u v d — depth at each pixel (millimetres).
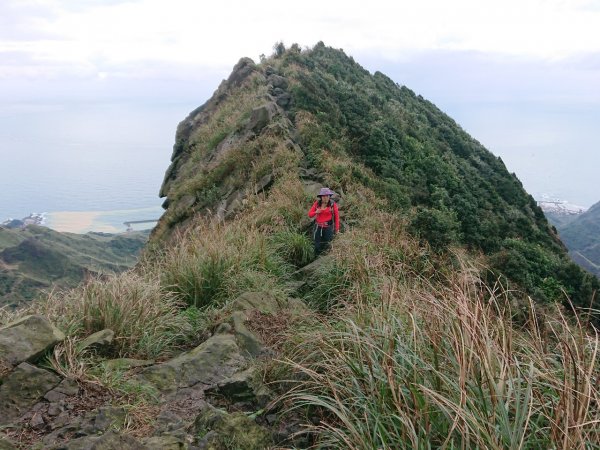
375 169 16750
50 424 3391
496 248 14625
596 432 2518
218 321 5578
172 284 6871
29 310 5215
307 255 9773
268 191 13273
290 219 11047
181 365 4414
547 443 2615
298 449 3164
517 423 2555
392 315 3955
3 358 3811
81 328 4934
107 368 4230
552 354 3375
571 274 13586
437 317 3557
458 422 2645
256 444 3295
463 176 21719
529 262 14070
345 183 13547
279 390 4113
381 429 2889
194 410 3846
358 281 6793
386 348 3512
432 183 18062
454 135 29016
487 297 4691
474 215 16234
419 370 3158
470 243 14250
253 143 16109
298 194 12047
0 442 3078
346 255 7797
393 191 14297
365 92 26078
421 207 14203
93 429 3350
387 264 7559
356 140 17984
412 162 18516
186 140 28219
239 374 4223
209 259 7164
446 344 3301
